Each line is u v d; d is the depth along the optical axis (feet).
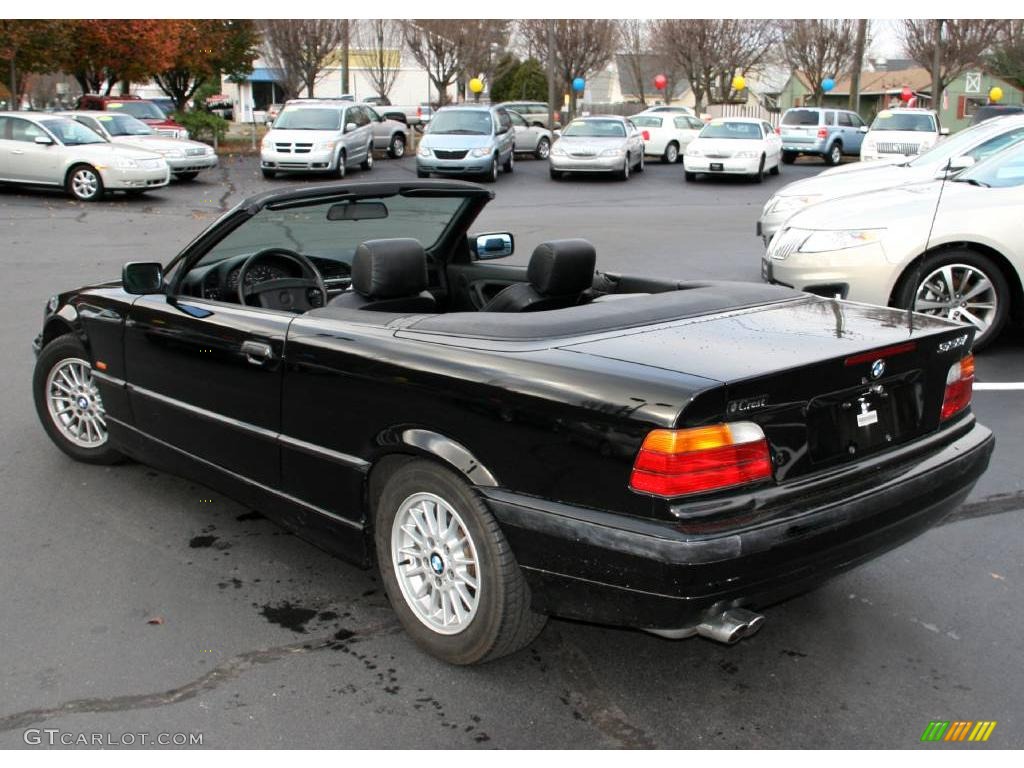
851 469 10.08
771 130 83.61
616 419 9.20
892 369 10.51
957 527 14.73
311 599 12.62
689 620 9.13
